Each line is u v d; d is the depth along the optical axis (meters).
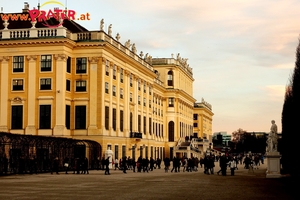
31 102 66.62
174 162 61.06
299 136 38.28
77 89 69.00
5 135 46.41
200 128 179.75
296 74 40.25
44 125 66.06
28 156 50.53
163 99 121.12
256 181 38.91
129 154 82.25
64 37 65.62
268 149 44.97
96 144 65.44
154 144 105.44
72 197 24.23
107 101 71.25
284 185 34.22
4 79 67.75
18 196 24.69
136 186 32.50
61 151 58.09
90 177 43.62
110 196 24.94
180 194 26.58
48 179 39.69
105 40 70.38
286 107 52.78
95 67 68.69
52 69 66.31
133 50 89.94
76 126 68.44
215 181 38.81
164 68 123.19
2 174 46.12
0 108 67.56
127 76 82.50
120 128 78.44
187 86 141.75
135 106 87.81
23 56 67.38
